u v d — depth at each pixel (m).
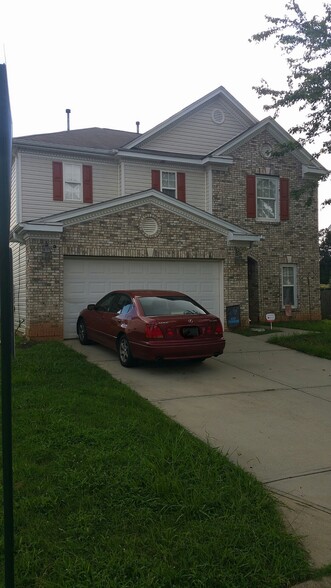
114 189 16.55
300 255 18.52
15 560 2.78
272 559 2.93
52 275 11.55
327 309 23.11
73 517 3.26
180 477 3.92
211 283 13.77
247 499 3.58
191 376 8.10
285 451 4.88
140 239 12.55
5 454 2.26
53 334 11.54
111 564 2.76
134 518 3.29
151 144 17.27
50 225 11.36
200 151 18.11
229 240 13.75
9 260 2.19
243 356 10.09
